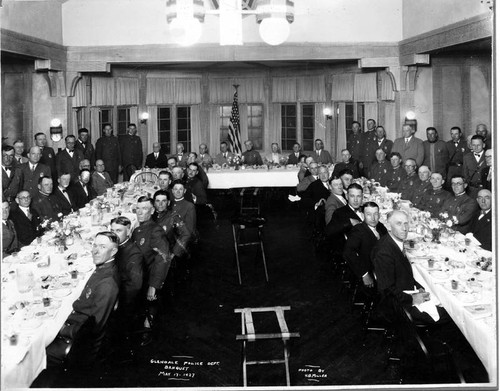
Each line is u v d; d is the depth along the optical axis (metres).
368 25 11.30
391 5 11.20
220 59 11.37
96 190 9.17
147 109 13.38
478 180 8.16
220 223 9.80
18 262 4.96
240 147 12.36
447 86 10.95
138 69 13.13
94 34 11.17
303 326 5.24
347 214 6.00
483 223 5.94
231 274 6.88
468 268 4.62
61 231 5.73
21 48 9.28
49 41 10.28
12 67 10.48
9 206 6.25
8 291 4.25
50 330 3.68
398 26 11.26
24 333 3.51
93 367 3.97
